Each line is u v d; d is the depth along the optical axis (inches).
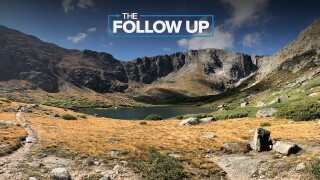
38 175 898.1
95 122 2674.7
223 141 1424.7
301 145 1172.5
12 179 854.5
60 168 919.7
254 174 1008.2
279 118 2123.5
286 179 917.8
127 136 1619.1
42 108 3521.2
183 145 1375.5
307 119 1904.5
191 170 1041.5
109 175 956.0
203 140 1467.8
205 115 3068.4
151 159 1109.7
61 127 1975.9
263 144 1233.4
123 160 1119.0
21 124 1911.9
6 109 2819.9
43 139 1419.8
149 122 2623.0
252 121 2143.2
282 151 1122.0
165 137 1585.9
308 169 921.5
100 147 1284.4
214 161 1173.1
